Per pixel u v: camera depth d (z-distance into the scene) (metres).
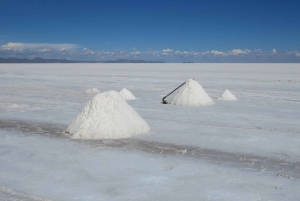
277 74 34.44
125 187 3.89
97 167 4.61
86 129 6.42
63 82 22.61
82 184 3.97
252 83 22.05
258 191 3.79
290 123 7.97
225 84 21.36
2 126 7.50
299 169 4.62
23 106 10.79
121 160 4.94
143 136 6.51
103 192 3.73
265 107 10.77
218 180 4.14
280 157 5.19
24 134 6.71
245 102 12.11
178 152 5.43
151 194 3.69
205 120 8.33
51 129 7.20
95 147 5.68
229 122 8.08
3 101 12.08
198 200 3.53
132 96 13.02
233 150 5.57
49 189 3.82
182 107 10.70
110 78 27.50
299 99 13.04
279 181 4.13
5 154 5.23
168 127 7.40
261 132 6.95
